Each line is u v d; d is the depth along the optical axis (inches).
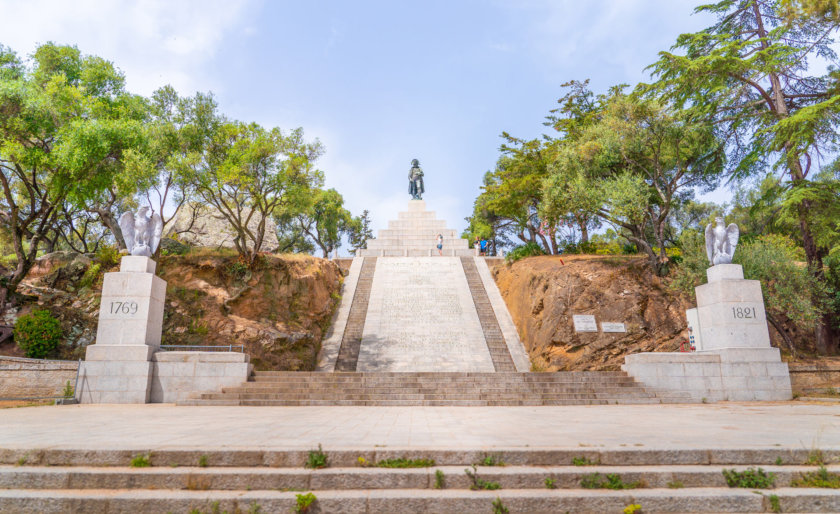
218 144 939.3
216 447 209.8
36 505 174.6
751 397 569.0
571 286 882.1
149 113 936.9
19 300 757.9
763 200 853.8
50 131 790.5
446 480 188.4
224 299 868.6
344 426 309.0
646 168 998.4
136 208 1083.3
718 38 859.4
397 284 1199.6
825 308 762.2
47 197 852.0
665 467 199.2
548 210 958.4
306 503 172.6
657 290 855.7
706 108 874.1
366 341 949.2
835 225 777.6
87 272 828.0
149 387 548.7
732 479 190.4
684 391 576.4
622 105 908.0
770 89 894.4
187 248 986.1
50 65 868.6
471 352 908.6
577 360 797.2
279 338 850.1
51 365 557.0
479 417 380.2
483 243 1592.0
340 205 2191.2
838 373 614.9
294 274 990.4
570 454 205.3
